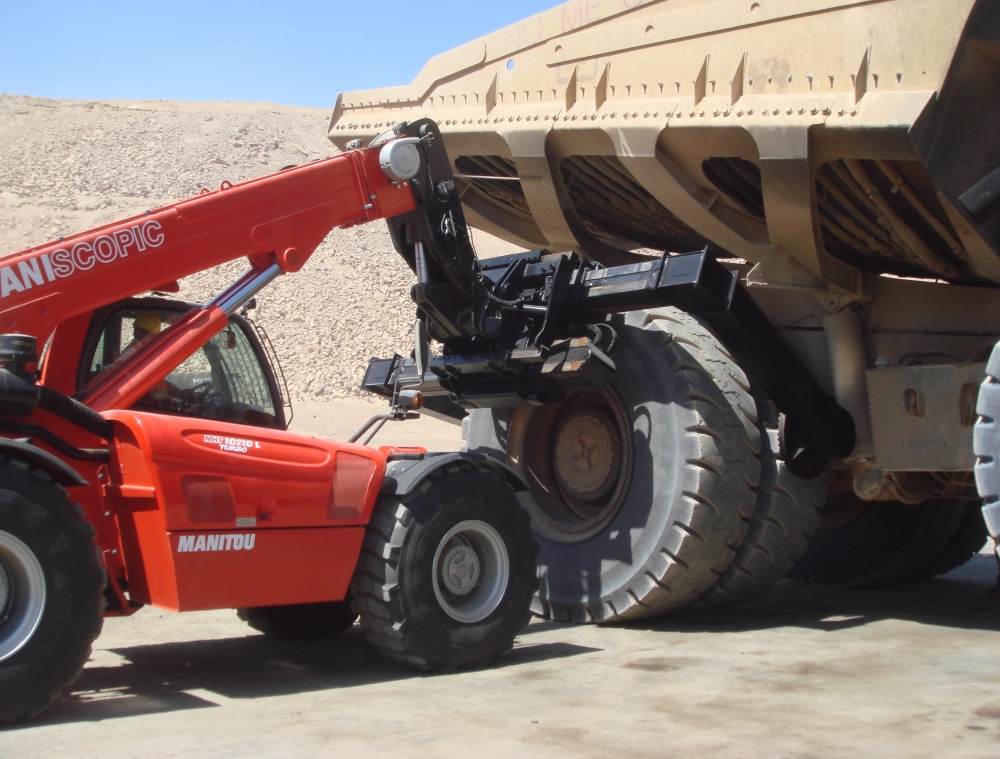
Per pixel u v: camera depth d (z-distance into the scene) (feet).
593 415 22.02
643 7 19.40
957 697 13.76
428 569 15.71
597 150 20.57
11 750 11.44
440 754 11.27
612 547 20.31
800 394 20.27
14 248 169.58
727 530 19.42
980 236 17.13
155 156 226.79
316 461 15.46
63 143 229.86
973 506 26.13
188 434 14.32
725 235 21.18
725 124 18.11
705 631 19.49
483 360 20.33
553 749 11.41
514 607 16.63
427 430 96.94
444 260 19.38
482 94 21.91
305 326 137.18
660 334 20.33
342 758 11.14
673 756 11.09
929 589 26.27
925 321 21.11
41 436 13.80
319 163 17.94
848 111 16.62
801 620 20.79
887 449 19.66
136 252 15.66
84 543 13.07
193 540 14.14
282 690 14.71
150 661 17.02
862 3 16.48
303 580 15.29
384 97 23.77
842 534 26.78
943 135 16.07
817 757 11.03
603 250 24.48
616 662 16.53
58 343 15.14
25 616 12.61
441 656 15.67
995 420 15.61
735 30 18.08
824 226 20.62
